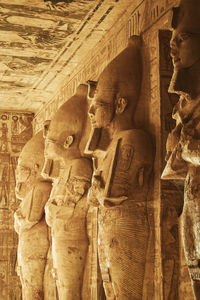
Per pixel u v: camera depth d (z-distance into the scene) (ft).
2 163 44.37
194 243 16.30
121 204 22.41
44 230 34.01
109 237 22.45
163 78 22.75
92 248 27.81
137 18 25.81
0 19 29.04
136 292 21.83
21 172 36.19
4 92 40.09
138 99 24.41
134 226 22.18
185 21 17.84
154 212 22.13
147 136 22.94
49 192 34.50
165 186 21.89
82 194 28.50
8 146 44.68
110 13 27.78
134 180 22.45
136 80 24.48
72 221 28.32
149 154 22.59
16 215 34.58
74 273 27.96
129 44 25.16
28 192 35.37
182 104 17.71
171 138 18.17
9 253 43.14
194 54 17.51
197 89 17.28
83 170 28.63
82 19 28.73
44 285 33.53
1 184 44.09
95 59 31.48
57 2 27.14
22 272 34.06
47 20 29.07
